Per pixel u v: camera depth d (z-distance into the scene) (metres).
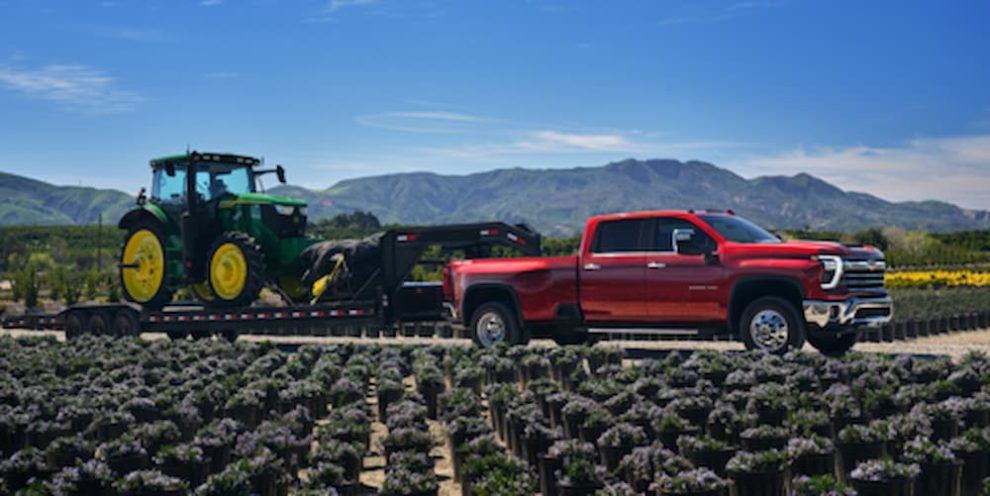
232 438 9.38
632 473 7.96
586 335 17.12
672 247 15.21
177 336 21.83
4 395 12.25
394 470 8.26
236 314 19.78
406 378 15.25
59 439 9.16
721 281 14.67
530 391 11.51
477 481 7.90
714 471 8.22
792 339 14.27
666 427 9.18
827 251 14.21
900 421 8.80
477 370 13.13
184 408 11.05
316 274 19.25
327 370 14.00
